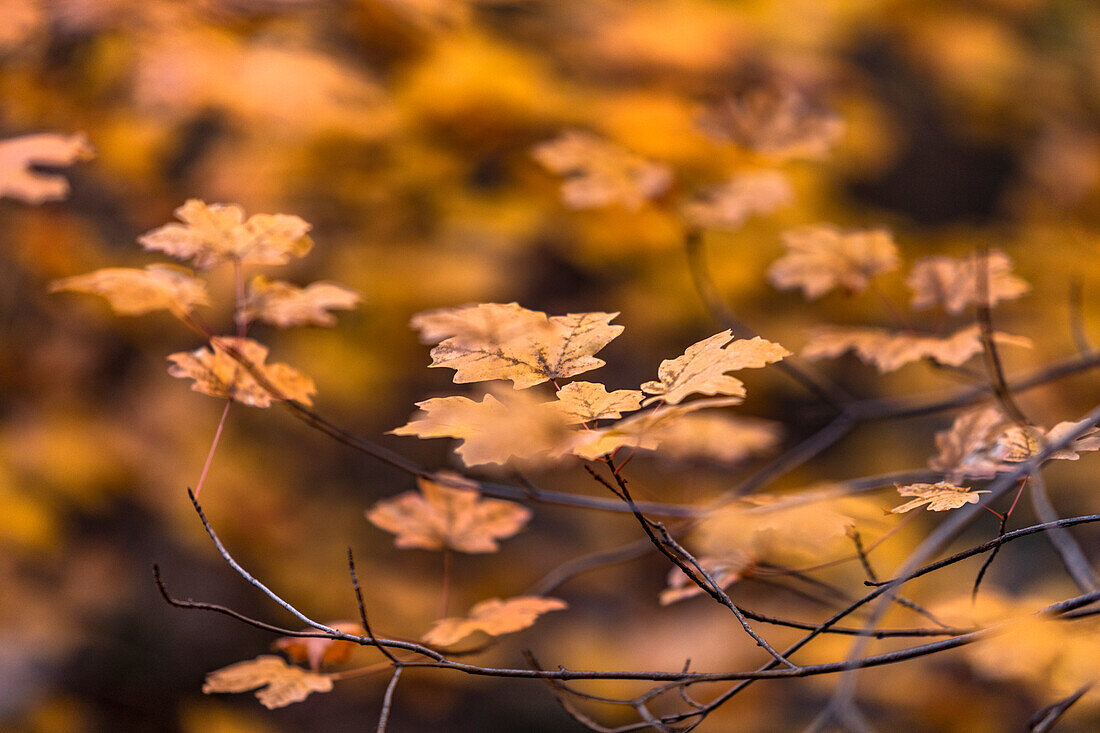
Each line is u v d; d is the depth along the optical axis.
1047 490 3.61
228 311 3.04
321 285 2.24
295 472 3.72
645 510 2.26
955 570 3.12
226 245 2.21
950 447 2.20
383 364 2.94
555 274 2.93
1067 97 2.80
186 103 2.46
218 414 3.41
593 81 2.55
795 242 2.34
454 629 2.21
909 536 2.82
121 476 3.13
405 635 3.38
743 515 2.23
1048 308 2.68
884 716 3.24
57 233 2.83
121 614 3.86
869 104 2.71
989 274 2.30
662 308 2.84
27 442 2.98
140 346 3.14
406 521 2.26
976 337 2.28
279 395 2.21
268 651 4.08
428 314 2.13
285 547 3.47
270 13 2.45
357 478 3.92
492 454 2.10
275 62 2.47
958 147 3.42
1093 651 2.20
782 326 2.78
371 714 4.73
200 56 2.46
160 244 2.20
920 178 3.55
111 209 2.90
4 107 2.50
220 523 3.34
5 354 2.97
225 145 2.57
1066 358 2.61
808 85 2.54
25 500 2.98
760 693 3.20
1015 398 2.55
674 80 2.53
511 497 2.27
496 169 2.55
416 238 2.68
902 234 2.82
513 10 2.55
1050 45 2.82
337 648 2.21
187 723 3.72
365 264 2.70
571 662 3.69
